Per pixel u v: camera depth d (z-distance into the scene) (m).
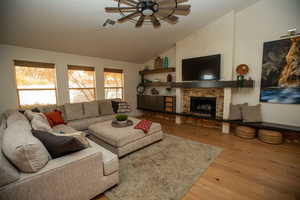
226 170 2.06
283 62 3.03
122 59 5.16
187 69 4.19
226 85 3.47
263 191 1.65
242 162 2.27
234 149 2.72
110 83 5.02
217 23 3.60
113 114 4.29
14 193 1.06
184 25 3.62
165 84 4.89
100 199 1.56
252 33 3.35
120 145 2.38
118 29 3.35
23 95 3.29
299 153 2.54
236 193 1.63
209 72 3.76
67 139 1.37
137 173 2.01
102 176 1.59
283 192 1.63
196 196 1.59
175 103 4.71
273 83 3.17
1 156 1.18
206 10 3.16
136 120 3.46
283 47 3.01
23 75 3.27
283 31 3.00
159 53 5.31
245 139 3.22
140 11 1.83
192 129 4.02
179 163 2.25
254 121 3.30
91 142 2.09
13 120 1.96
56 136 1.43
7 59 3.02
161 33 3.85
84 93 4.35
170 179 1.88
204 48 3.87
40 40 3.13
